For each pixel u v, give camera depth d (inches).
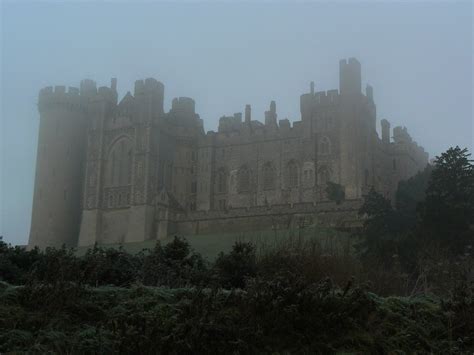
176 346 451.8
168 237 3619.6
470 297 597.9
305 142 3806.6
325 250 932.0
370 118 3814.0
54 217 3927.2
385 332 549.0
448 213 2050.9
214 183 4106.8
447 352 532.4
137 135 3927.2
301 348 512.1
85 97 4185.5
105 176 3976.4
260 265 762.2
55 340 467.5
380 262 1082.1
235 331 486.3
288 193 3814.0
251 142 4037.9
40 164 4030.5
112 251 785.6
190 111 4311.0
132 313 507.8
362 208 2738.7
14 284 671.1
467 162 2265.0
